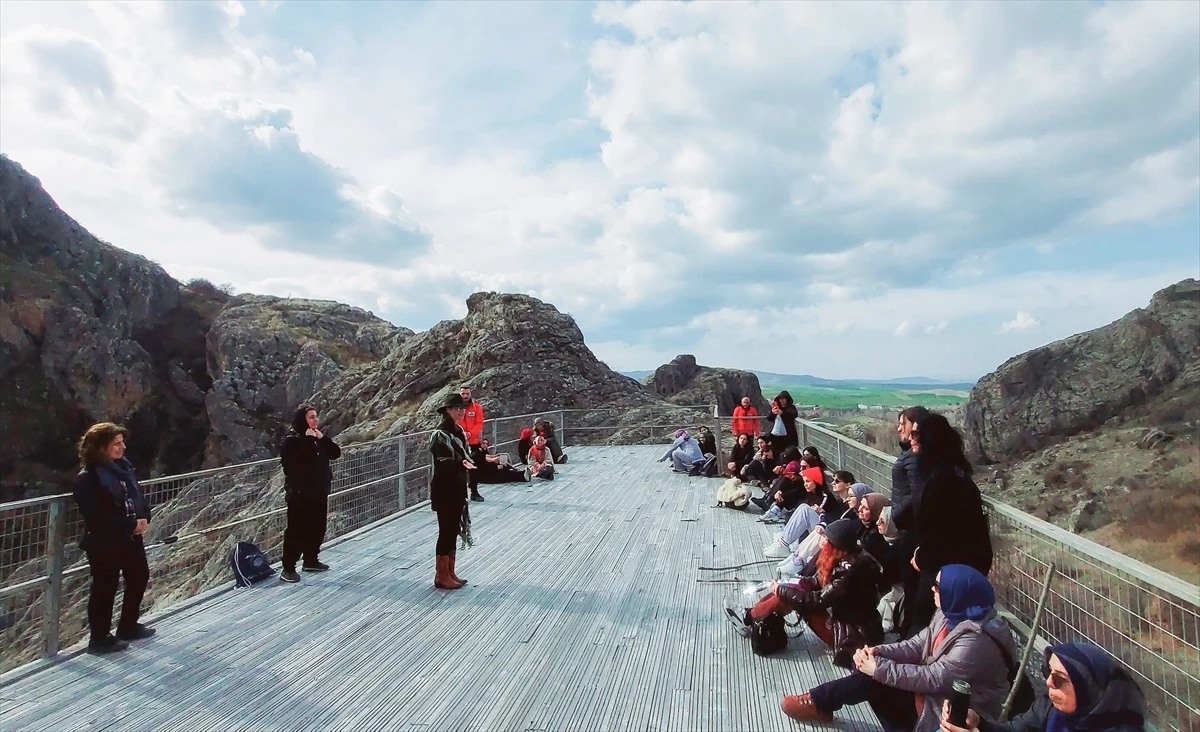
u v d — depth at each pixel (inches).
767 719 150.6
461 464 255.0
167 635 205.0
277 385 3051.2
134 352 3233.3
